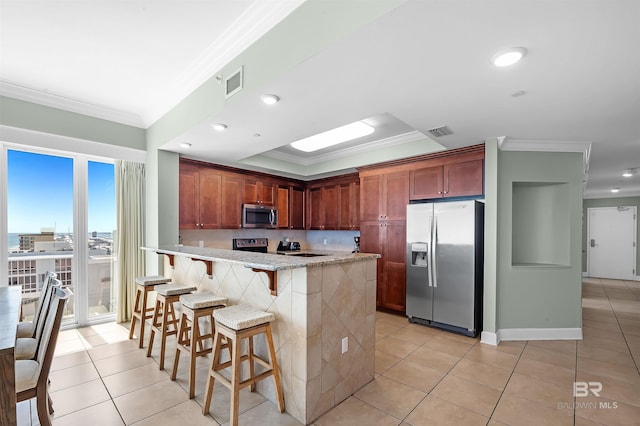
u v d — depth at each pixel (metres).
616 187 7.14
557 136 3.27
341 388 2.23
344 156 4.97
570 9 1.33
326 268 2.13
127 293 3.92
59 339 3.32
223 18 2.05
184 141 3.39
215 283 2.88
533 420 2.02
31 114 3.13
